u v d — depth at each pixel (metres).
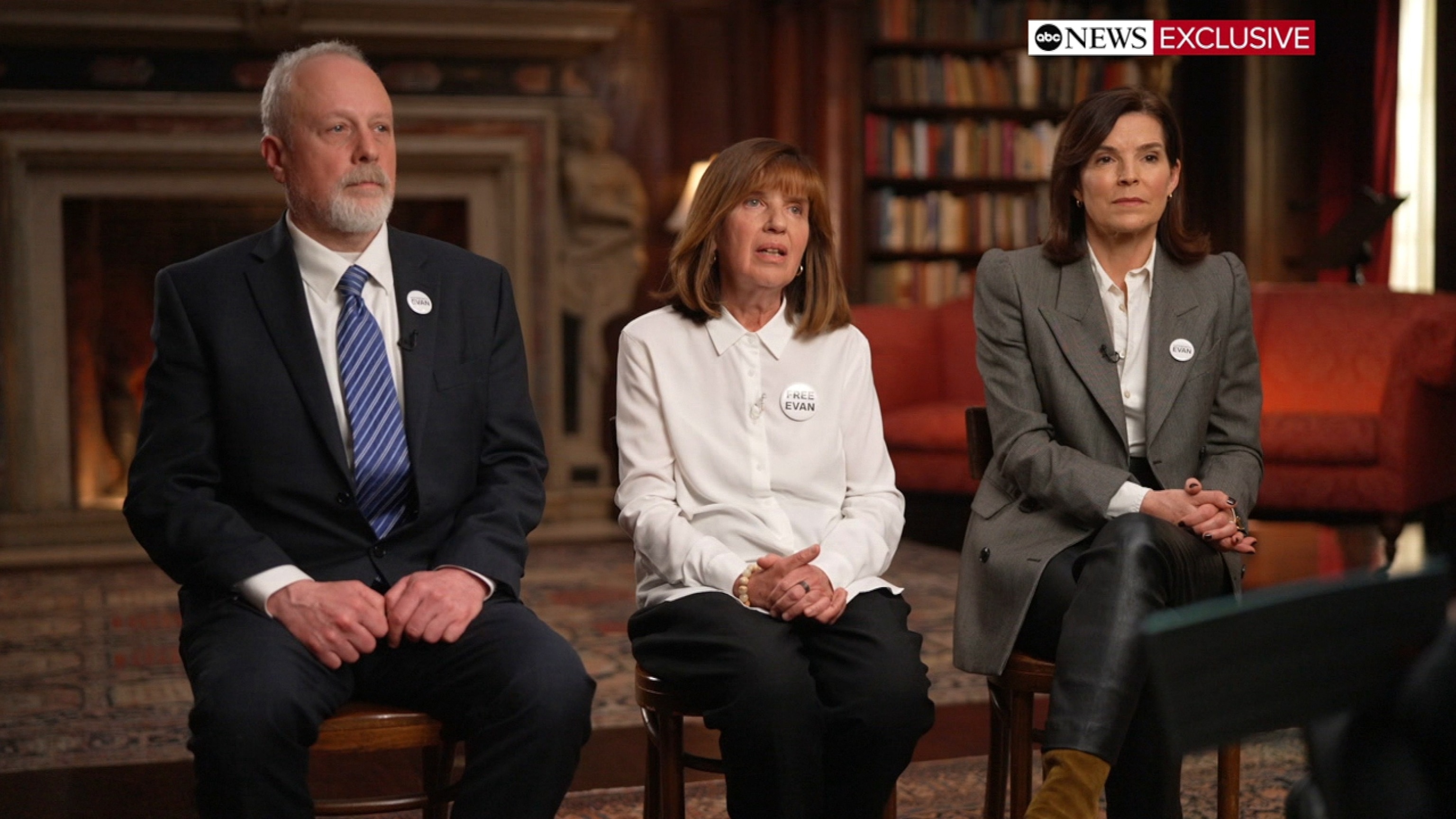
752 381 2.21
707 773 2.99
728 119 7.90
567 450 7.34
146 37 6.66
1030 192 8.23
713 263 2.27
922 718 1.96
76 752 3.18
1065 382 2.33
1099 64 8.14
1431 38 7.71
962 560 2.33
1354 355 5.50
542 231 7.25
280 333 2.02
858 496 2.26
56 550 6.57
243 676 1.74
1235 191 8.26
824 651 2.02
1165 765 1.97
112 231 6.98
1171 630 0.88
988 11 8.02
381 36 6.88
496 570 1.98
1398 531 4.91
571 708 1.81
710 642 1.93
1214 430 2.38
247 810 1.69
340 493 2.00
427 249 2.18
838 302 2.27
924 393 6.71
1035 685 2.11
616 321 7.57
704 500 2.18
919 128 7.94
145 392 2.04
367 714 1.83
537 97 7.26
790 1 7.73
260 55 6.88
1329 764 0.89
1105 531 2.03
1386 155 7.91
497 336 2.19
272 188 6.94
